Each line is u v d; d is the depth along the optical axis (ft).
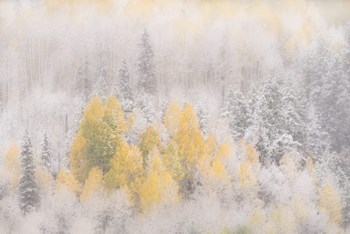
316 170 223.92
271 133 227.61
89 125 214.69
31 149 206.39
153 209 196.03
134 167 206.69
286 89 254.88
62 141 241.76
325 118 270.67
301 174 214.28
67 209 198.59
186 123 224.33
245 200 207.82
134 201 203.72
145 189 198.29
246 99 271.08
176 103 244.42
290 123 232.73
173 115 237.04
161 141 227.40
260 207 204.85
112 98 226.99
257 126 227.81
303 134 236.22
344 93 274.77
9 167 213.25
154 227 193.47
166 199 197.88
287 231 198.70
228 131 234.79
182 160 219.20
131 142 227.40
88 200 197.77
